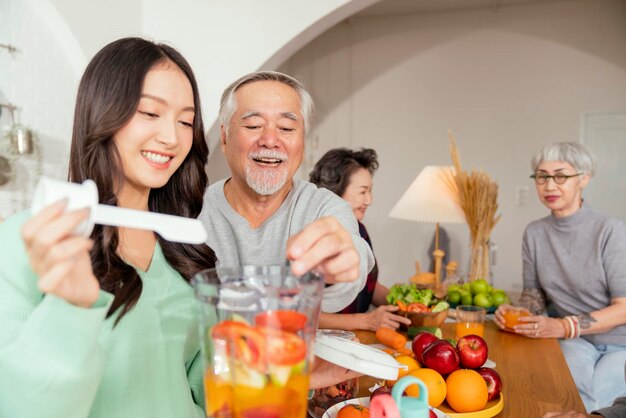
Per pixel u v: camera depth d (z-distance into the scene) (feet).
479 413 3.68
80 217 1.48
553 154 7.55
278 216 4.44
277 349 1.59
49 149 8.73
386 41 15.40
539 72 14.23
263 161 4.21
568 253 7.66
